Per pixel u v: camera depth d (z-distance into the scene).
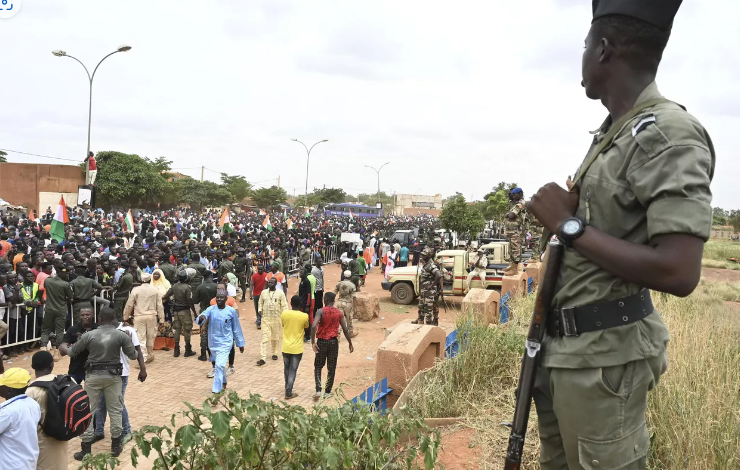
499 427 4.45
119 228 29.12
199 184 75.75
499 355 5.65
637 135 1.33
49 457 4.69
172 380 9.69
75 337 7.14
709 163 1.27
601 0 1.54
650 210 1.26
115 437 6.61
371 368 10.31
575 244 1.36
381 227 53.81
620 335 1.36
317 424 2.68
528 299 9.98
